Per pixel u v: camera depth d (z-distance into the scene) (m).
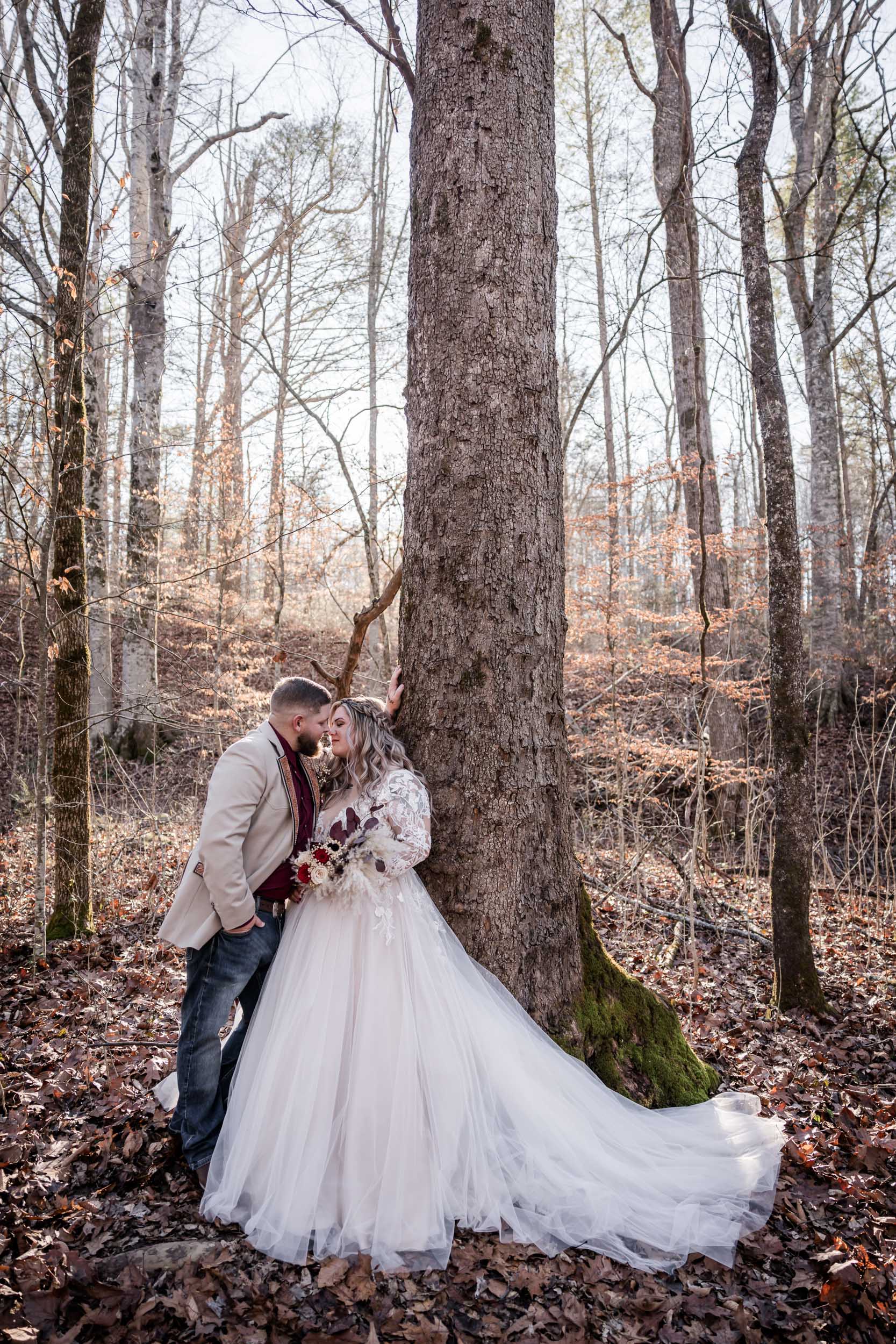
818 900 7.66
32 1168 2.71
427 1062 2.58
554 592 3.16
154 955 5.09
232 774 2.73
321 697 2.98
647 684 10.51
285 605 15.55
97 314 5.43
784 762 4.84
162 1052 3.63
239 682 10.41
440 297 3.07
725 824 9.98
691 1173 2.76
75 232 5.27
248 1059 2.68
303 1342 2.03
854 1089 3.72
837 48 5.66
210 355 17.61
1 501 5.51
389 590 3.88
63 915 5.43
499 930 3.02
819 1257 2.48
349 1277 2.26
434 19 3.13
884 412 13.14
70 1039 3.78
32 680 7.39
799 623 4.86
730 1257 2.45
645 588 13.05
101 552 10.71
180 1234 2.41
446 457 3.05
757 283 4.88
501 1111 2.69
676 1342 2.16
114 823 8.08
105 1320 2.07
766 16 4.81
